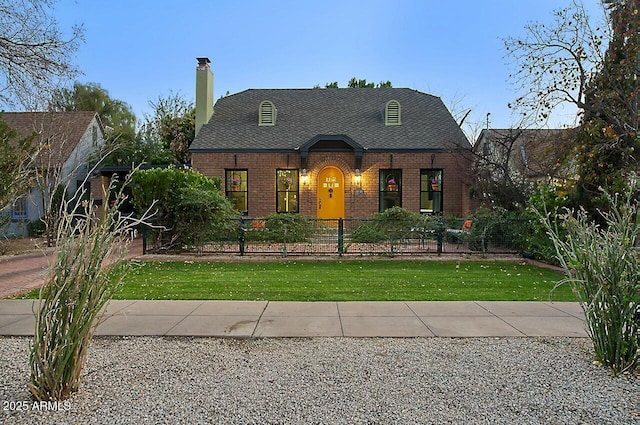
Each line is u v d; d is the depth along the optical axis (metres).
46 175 15.22
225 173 17.47
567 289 7.53
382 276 8.84
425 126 18.50
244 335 4.79
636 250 3.96
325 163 17.31
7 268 9.86
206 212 12.02
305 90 20.80
